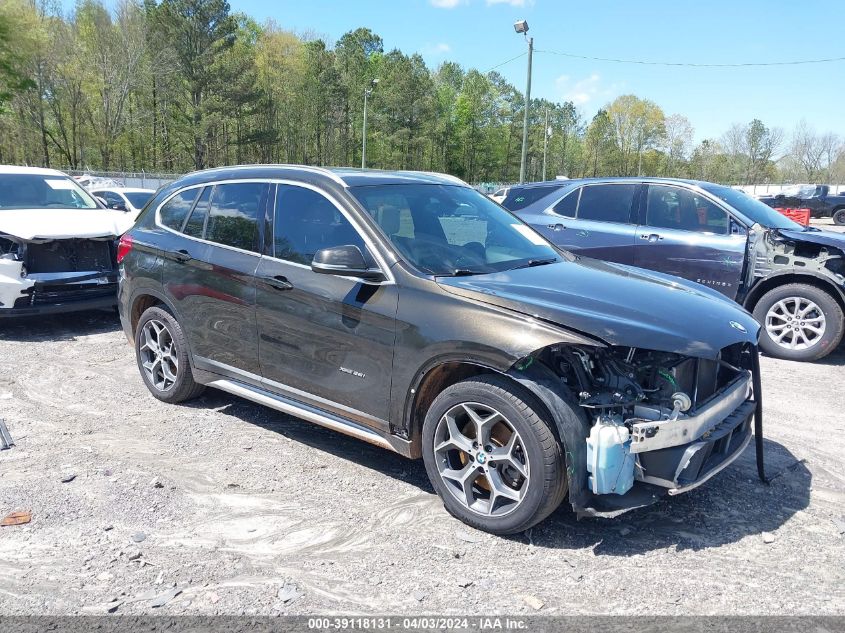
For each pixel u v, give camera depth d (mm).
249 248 4562
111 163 67812
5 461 4266
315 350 4102
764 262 7324
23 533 3418
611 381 3301
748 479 4152
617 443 3092
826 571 3162
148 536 3416
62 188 9211
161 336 5344
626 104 109438
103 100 61219
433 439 3596
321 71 80000
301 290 4125
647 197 8055
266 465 4285
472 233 4418
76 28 61344
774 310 7312
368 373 3840
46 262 7559
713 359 3225
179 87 61812
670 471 3209
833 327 6949
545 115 106875
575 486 3133
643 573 3135
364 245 3959
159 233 5293
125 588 2973
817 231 7359
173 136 68938
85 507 3693
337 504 3791
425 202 4461
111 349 7168
